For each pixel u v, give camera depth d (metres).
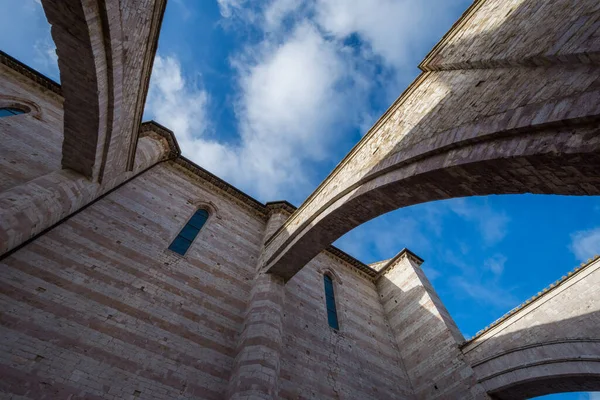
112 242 9.06
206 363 8.08
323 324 12.22
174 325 8.38
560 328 9.58
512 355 10.27
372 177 7.79
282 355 9.70
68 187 7.89
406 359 13.45
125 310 7.86
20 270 6.97
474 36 6.43
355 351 12.15
